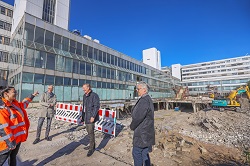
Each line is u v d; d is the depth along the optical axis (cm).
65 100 2094
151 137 261
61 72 2075
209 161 482
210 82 8094
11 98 254
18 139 259
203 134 909
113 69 3116
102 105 1936
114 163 366
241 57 7662
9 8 3192
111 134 643
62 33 2198
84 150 452
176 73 9619
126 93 3447
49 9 3039
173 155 476
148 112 261
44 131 695
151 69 4931
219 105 2189
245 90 2159
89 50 2639
